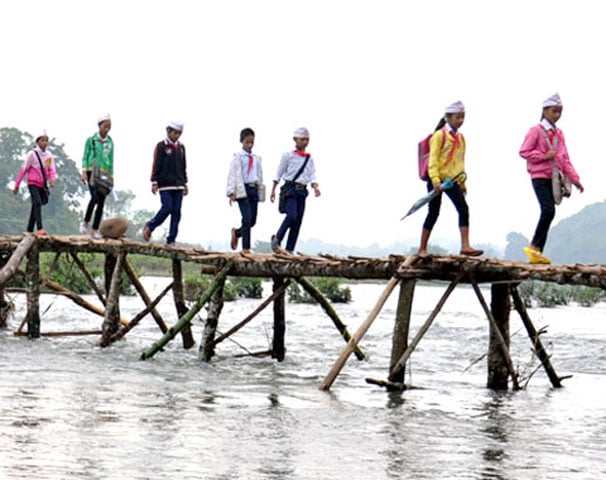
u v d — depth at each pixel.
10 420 14.95
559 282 17.70
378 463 13.16
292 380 21.64
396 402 18.66
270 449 13.77
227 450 13.58
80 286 49.00
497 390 20.89
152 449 13.38
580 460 13.82
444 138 20.36
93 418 15.51
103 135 29.72
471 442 14.87
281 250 24.62
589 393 20.91
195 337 30.88
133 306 44.62
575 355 28.17
